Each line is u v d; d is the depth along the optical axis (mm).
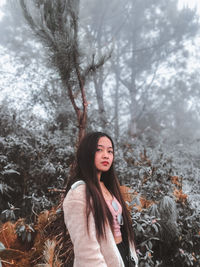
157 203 2395
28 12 2609
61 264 1596
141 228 2041
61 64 2605
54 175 2945
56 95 3828
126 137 4035
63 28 2621
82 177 1286
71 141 3486
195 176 3322
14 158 2889
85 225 1101
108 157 1305
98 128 4113
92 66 2760
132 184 2670
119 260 1123
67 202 1158
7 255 1945
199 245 2383
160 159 3098
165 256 2316
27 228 2094
